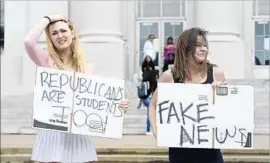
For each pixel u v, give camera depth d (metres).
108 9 16.33
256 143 11.02
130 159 9.66
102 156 9.68
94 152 4.59
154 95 4.52
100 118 4.55
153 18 18.05
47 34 4.53
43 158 4.39
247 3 17.31
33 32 4.40
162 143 4.36
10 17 16.95
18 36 16.91
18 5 16.95
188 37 4.27
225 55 16.25
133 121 13.64
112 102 4.59
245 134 4.36
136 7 17.81
